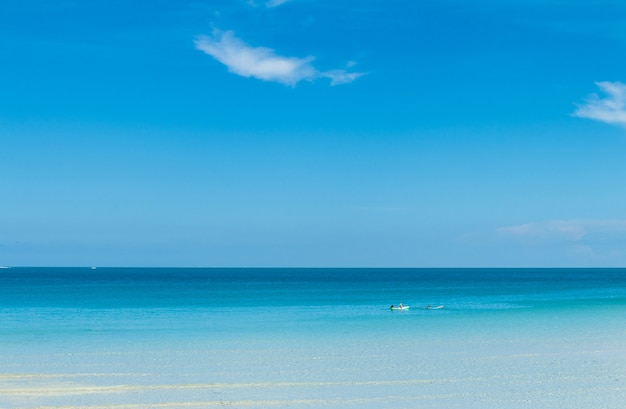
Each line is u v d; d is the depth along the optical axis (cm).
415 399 1797
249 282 13488
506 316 4375
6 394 1853
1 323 3891
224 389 1925
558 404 1736
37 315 4497
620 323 3834
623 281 14325
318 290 9088
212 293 7994
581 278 17750
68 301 6156
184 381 2041
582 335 3203
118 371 2212
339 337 3138
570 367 2262
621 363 2341
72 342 2956
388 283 12938
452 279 16650
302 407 1717
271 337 3136
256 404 1747
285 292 8381
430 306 5459
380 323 3856
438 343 2908
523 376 2103
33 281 13838
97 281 13888
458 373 2161
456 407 1709
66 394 1856
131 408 1700
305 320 4088
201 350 2691
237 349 2719
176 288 9794
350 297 7038
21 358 2491
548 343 2894
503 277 19362
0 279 15588
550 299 6656
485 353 2594
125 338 3105
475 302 6112
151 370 2230
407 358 2472
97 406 1717
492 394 1850
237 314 4578
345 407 1716
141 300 6406
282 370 2225
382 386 1962
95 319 4166
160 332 3366
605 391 1883
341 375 2133
